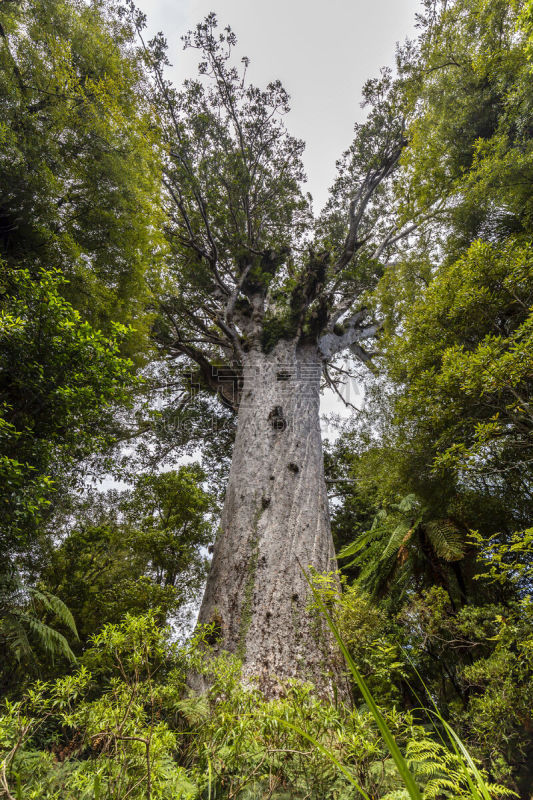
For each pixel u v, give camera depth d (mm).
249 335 12430
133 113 8781
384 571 7754
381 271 13688
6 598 5438
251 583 6879
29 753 2496
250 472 8828
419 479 7211
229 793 2295
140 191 7812
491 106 8219
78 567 7992
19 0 7043
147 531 8391
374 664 4875
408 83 10633
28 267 5922
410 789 589
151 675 2406
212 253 12414
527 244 5051
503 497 7020
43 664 6516
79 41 7934
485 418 5508
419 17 13117
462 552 6395
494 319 5469
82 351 4516
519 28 5934
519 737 4168
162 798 1935
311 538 7645
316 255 13031
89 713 2131
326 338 13367
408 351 6449
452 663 6250
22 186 5797
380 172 16000
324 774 2498
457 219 7461
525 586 4484
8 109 6039
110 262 7242
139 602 6773
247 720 2281
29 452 4270
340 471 14453
